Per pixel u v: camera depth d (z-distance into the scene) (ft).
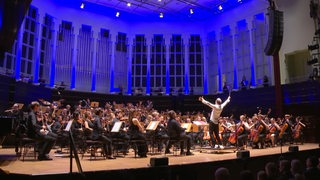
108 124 26.66
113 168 17.26
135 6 68.54
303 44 53.31
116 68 71.26
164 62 74.18
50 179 15.33
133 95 64.80
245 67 66.08
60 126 28.35
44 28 60.13
